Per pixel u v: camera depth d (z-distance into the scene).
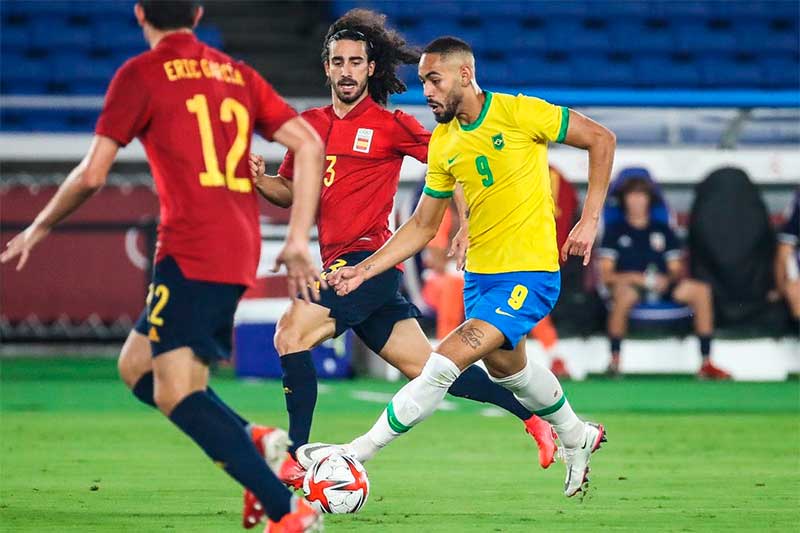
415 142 21.92
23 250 14.25
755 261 45.44
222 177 14.64
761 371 45.91
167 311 14.42
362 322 21.77
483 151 19.02
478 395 21.34
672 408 36.53
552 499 20.62
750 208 45.38
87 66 60.28
